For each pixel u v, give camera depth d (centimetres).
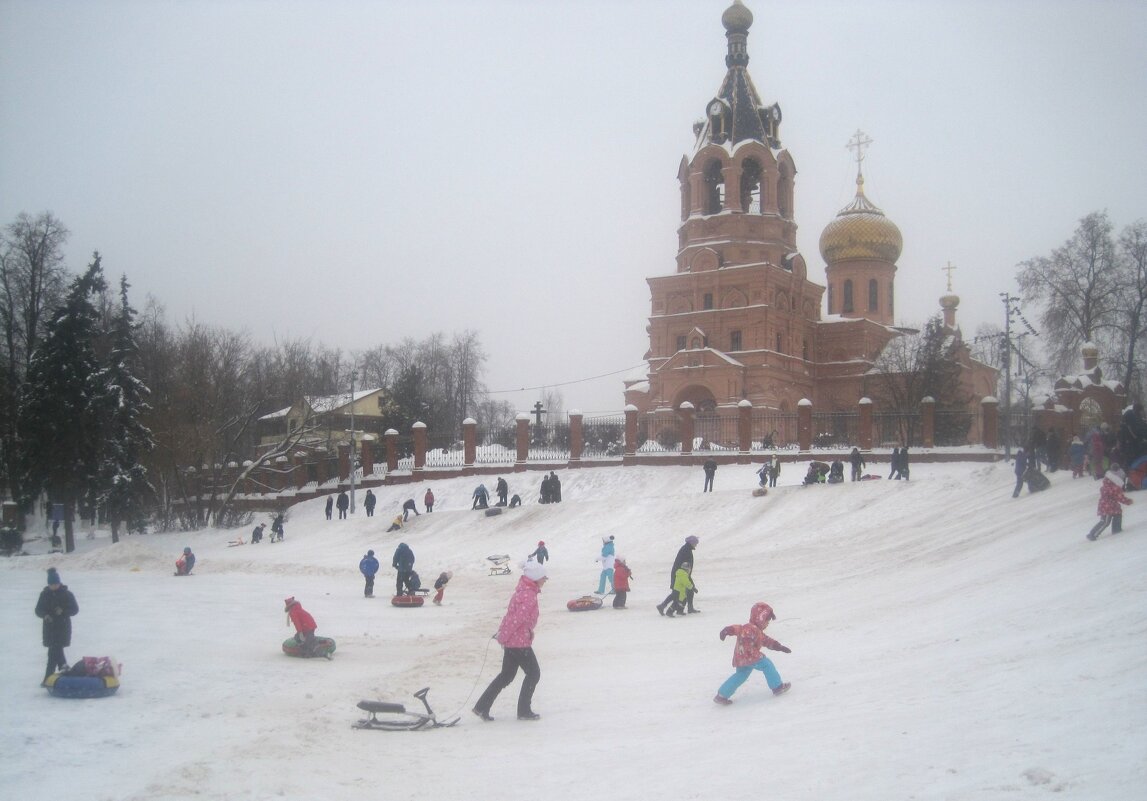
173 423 5962
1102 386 4444
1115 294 6122
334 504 6209
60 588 1362
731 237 7275
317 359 10356
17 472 5356
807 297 7725
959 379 6825
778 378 6975
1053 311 6297
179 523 6162
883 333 7931
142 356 6844
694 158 7475
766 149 7362
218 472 6612
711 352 6781
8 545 4959
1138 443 2538
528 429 5822
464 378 11294
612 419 5828
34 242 6134
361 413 9769
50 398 5147
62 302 5684
